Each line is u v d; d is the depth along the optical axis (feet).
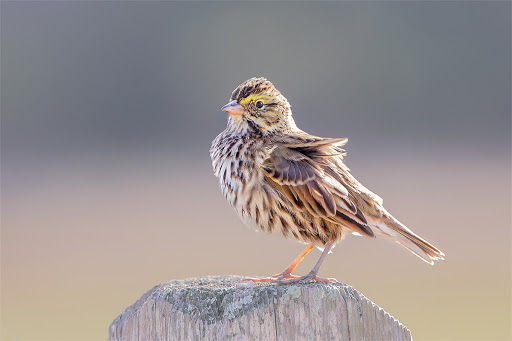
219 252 54.24
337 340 17.16
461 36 120.98
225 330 17.01
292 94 118.52
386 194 75.61
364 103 116.98
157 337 17.43
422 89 117.91
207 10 131.95
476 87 117.60
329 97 118.83
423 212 67.92
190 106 119.55
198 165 94.89
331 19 129.18
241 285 18.29
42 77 117.39
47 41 119.03
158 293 17.79
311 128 115.75
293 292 17.24
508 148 100.58
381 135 108.88
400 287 46.62
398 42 122.52
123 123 118.01
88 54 119.24
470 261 52.80
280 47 125.90
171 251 55.31
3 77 115.85
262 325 17.03
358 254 54.90
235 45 125.80
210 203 74.13
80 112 115.85
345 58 121.70
